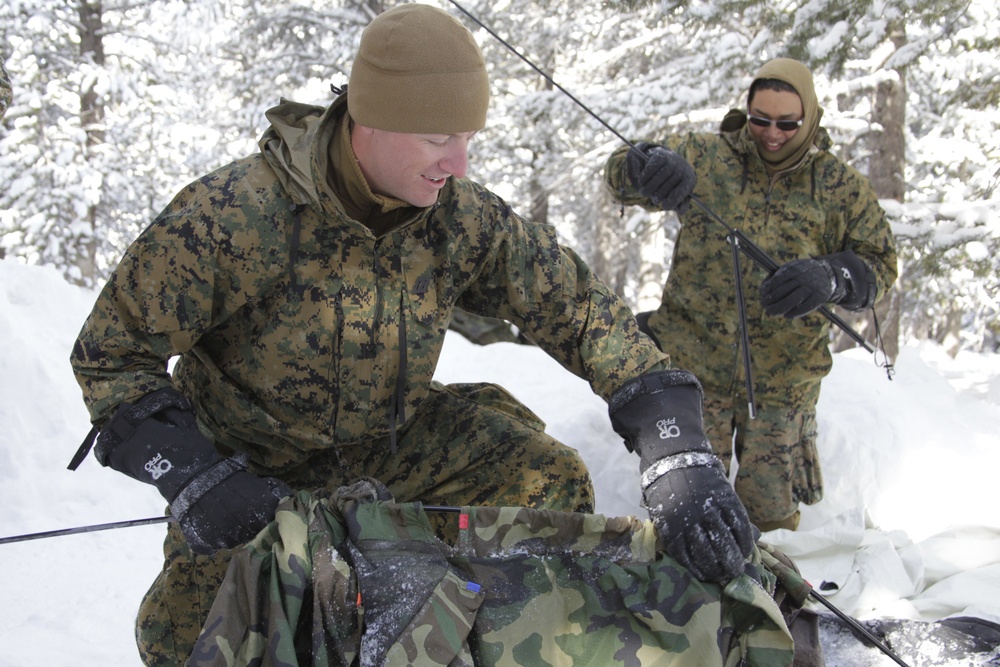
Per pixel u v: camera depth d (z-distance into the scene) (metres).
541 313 1.91
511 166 14.54
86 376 1.75
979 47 8.37
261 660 1.53
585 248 20.67
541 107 12.56
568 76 14.54
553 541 1.71
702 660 1.59
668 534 1.66
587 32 13.48
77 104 14.09
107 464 1.76
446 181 1.87
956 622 2.42
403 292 1.84
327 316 1.79
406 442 2.03
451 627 1.56
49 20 13.41
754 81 3.38
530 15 14.04
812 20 8.31
